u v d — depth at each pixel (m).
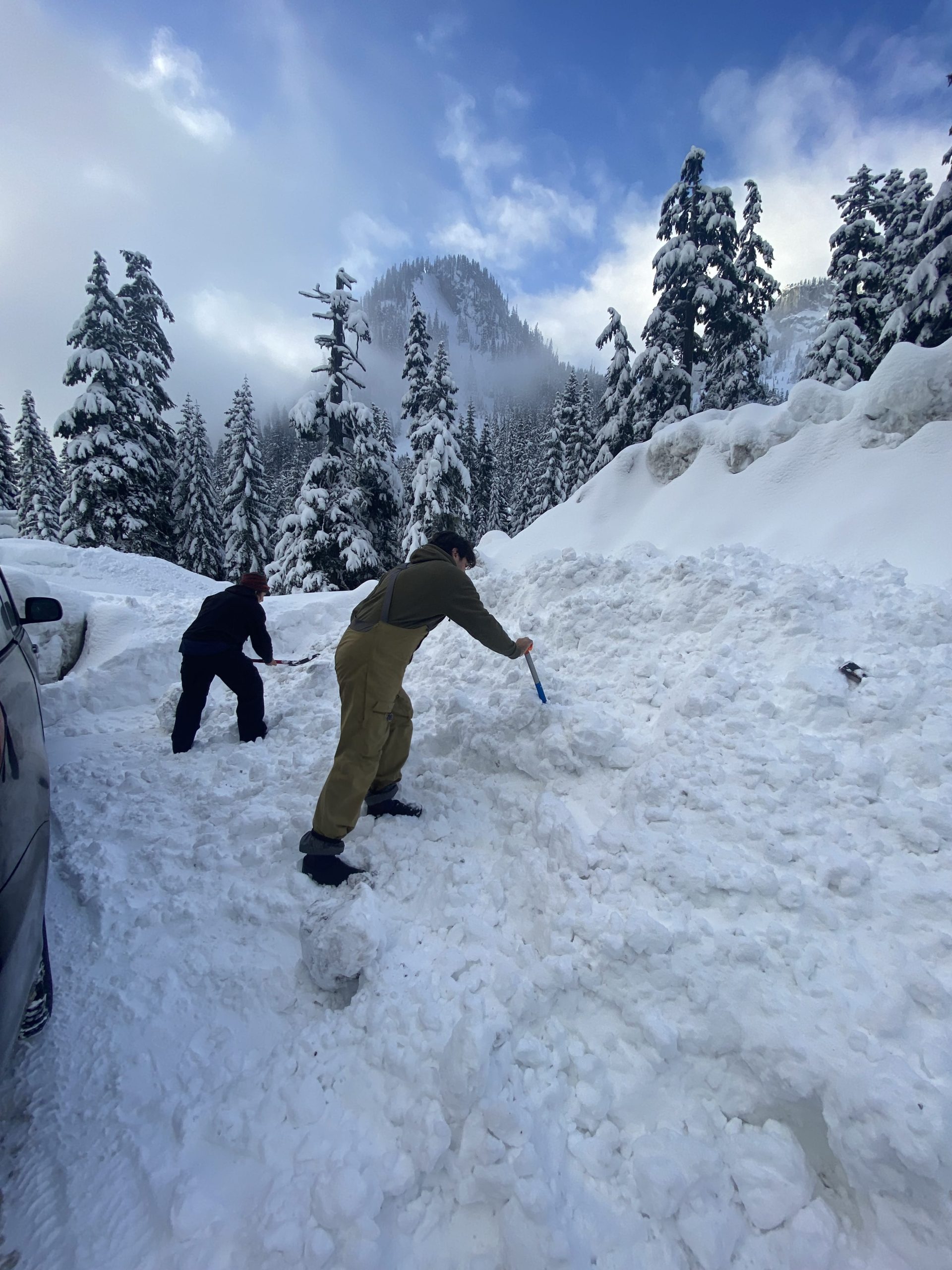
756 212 18.25
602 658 3.87
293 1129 1.67
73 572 10.62
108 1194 1.56
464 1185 1.48
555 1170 1.50
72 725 4.91
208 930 2.46
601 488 12.16
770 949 1.88
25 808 1.84
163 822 3.22
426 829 2.83
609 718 3.04
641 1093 1.67
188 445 27.12
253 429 25.91
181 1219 1.45
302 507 17.11
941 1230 1.31
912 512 6.64
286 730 4.18
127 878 2.79
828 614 3.48
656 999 1.84
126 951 2.38
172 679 5.66
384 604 2.55
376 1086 1.74
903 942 1.85
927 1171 1.33
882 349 15.02
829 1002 1.69
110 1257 1.42
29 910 1.71
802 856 2.15
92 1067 1.90
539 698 3.20
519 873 2.44
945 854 2.07
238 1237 1.42
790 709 2.86
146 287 23.11
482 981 2.00
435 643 4.98
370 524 18.89
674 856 2.21
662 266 16.48
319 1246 1.34
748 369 18.12
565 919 2.09
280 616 6.54
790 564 4.48
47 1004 2.03
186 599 7.61
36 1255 1.44
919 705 2.66
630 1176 1.52
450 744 3.41
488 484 39.09
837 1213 1.45
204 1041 1.98
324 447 18.70
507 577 5.51
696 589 4.00
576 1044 1.82
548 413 68.44
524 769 3.04
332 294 17.17
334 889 2.55
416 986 2.00
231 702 4.93
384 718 2.56
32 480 34.00
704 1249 1.36
